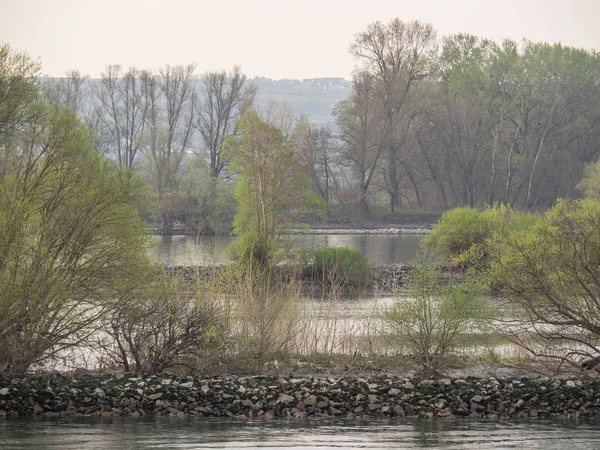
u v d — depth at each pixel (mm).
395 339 45562
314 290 83562
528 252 45562
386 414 37125
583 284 44531
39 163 42812
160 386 38969
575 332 48594
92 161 43469
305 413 36469
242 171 94500
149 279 42938
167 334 43688
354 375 44531
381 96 195125
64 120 42719
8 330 39344
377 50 194500
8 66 44062
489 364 47500
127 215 42781
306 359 47875
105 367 43875
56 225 40875
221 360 44250
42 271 39750
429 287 45094
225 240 155250
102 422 34500
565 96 198375
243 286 46875
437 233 98500
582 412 37656
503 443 31422
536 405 38750
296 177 93438
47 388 37844
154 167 189875
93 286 41469
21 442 30453
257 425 34438
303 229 97875
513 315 47062
